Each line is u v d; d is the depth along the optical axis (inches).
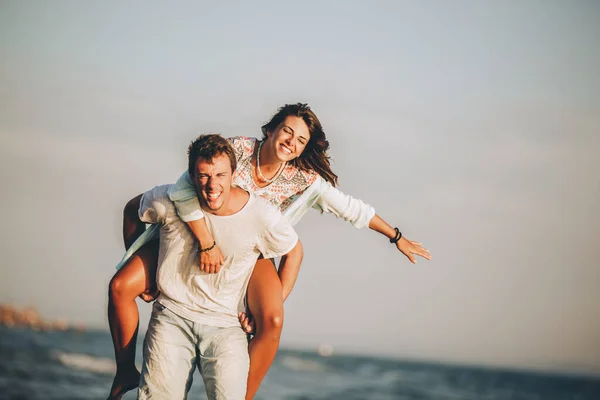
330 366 2564.0
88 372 1270.9
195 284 171.0
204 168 161.2
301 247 188.9
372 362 3110.2
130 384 178.1
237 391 168.1
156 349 169.3
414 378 2458.2
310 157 188.5
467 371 3373.5
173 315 170.9
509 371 3698.3
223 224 168.7
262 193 187.2
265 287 174.7
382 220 200.8
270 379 1836.9
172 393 170.1
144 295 177.0
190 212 166.9
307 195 191.8
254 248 173.3
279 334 173.6
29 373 1178.6
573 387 2942.9
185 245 170.6
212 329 170.7
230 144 166.7
